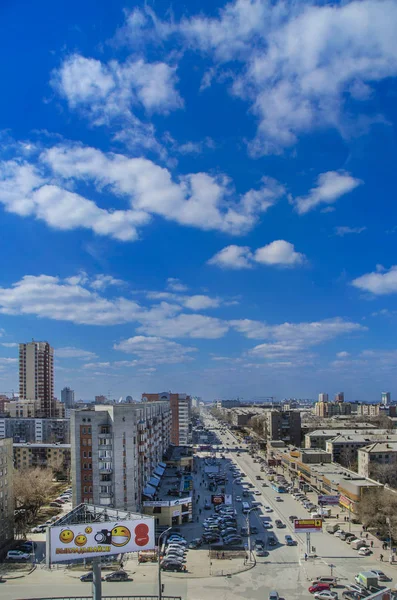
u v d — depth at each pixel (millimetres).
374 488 138625
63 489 188875
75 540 72875
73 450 125625
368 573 92375
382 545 117812
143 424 145125
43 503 164125
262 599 86938
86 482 124562
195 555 111062
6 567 104062
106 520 77938
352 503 140000
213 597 87750
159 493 151875
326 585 90812
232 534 124375
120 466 125438
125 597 86375
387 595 79250
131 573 99938
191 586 92875
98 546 73375
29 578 97625
